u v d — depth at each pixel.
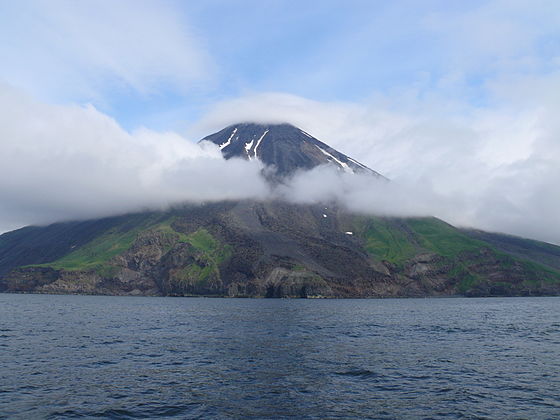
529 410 37.12
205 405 37.59
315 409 36.88
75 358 57.22
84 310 166.50
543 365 55.81
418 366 54.47
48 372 48.69
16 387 42.19
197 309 183.75
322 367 53.16
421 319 132.38
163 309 181.62
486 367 54.25
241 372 49.94
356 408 37.28
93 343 71.00
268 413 35.75
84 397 39.44
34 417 34.12
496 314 160.00
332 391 42.38
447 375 49.59
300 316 142.00
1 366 51.19
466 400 39.81
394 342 76.12
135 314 146.12
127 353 61.62
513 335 88.50
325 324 111.06
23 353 60.25
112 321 114.88
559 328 104.44
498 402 39.31
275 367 52.84
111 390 41.84
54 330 89.81
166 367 52.28
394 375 49.31
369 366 54.09
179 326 101.88
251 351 64.44
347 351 65.50
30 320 114.25
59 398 39.03
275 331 92.12
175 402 38.31
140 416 34.84
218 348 67.00
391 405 38.22
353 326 106.00
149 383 44.62
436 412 36.47
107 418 34.25
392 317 141.12
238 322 115.06
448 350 67.44
